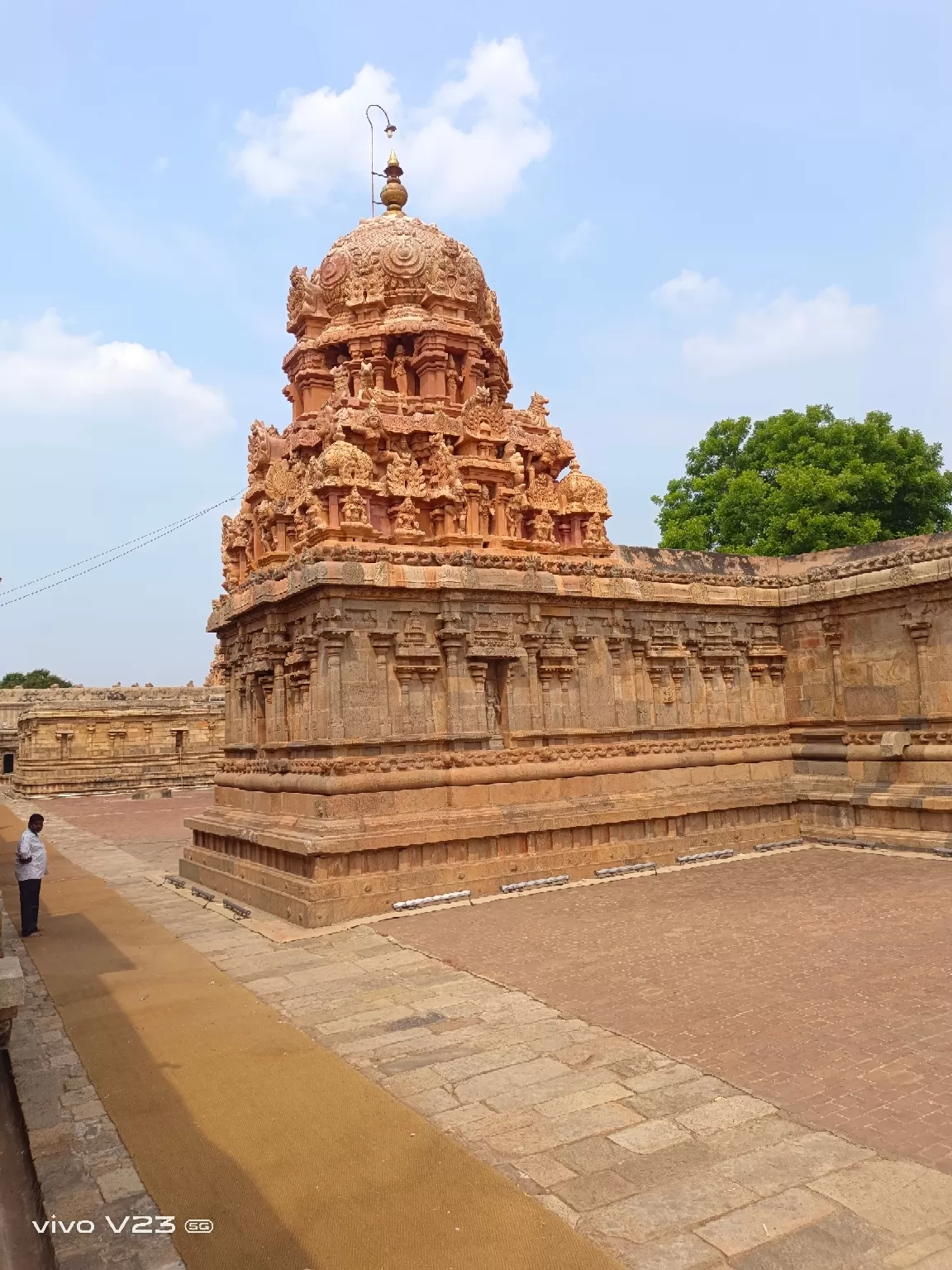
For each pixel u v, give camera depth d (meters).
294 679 19.12
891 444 38.19
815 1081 8.62
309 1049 10.02
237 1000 12.07
